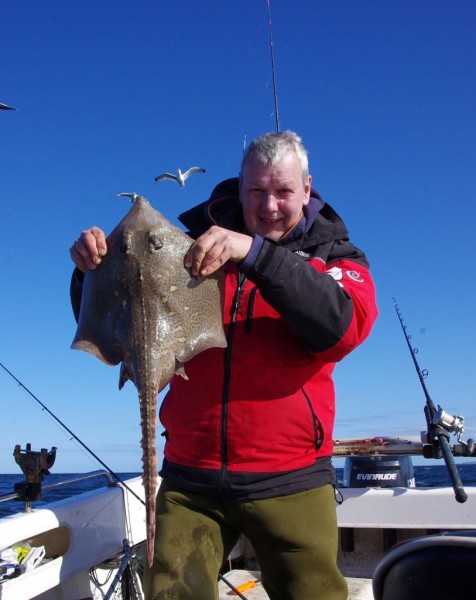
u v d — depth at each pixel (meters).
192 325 1.37
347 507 2.21
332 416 1.53
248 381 1.43
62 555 1.77
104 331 1.38
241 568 2.43
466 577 0.76
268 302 1.35
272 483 1.41
